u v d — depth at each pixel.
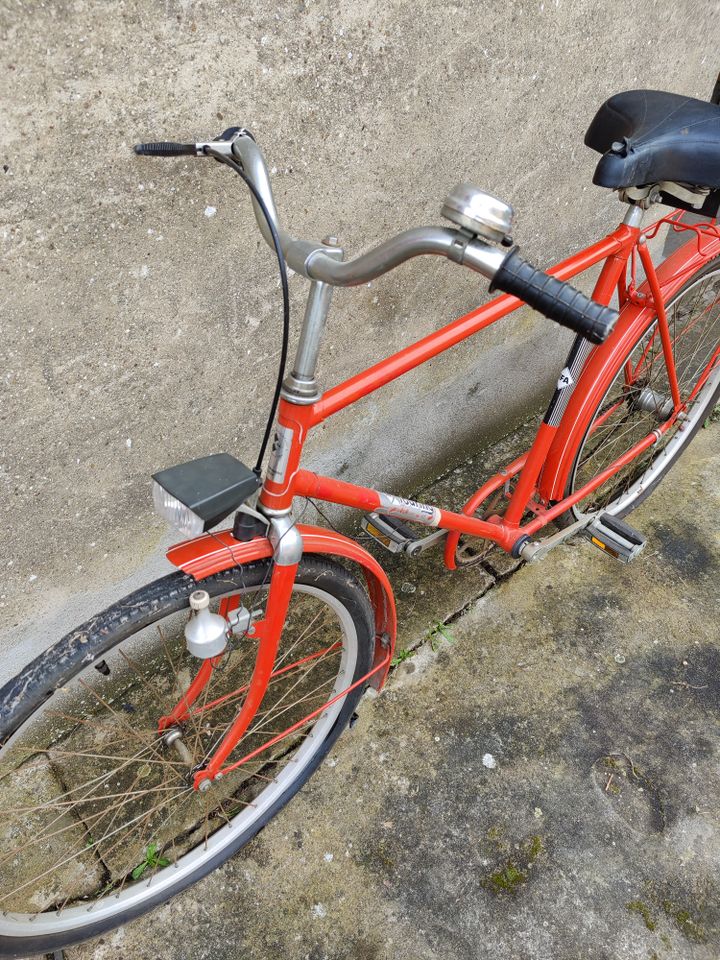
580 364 1.63
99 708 1.89
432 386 2.25
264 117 1.38
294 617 2.08
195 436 1.70
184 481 1.07
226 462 1.12
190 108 1.27
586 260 1.51
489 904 1.58
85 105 1.16
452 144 1.78
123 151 1.23
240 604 1.33
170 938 1.53
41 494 1.50
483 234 0.88
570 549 2.29
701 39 2.26
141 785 1.75
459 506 2.42
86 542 1.64
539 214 2.17
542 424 1.73
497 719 1.88
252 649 1.98
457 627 2.08
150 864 1.63
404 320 2.00
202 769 1.49
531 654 2.02
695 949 1.52
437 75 1.63
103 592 1.76
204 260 1.46
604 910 1.57
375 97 1.54
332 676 1.97
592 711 1.90
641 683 1.96
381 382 1.28
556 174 2.12
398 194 1.73
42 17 1.05
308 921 1.55
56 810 1.71
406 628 2.07
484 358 2.37
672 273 1.83
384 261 0.93
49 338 1.33
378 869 1.62
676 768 1.80
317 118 1.47
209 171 1.36
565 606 2.14
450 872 1.62
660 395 2.17
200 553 1.16
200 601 1.13
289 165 1.48
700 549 2.29
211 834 1.67
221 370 1.64
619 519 2.20
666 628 2.09
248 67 1.31
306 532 1.29
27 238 1.21
